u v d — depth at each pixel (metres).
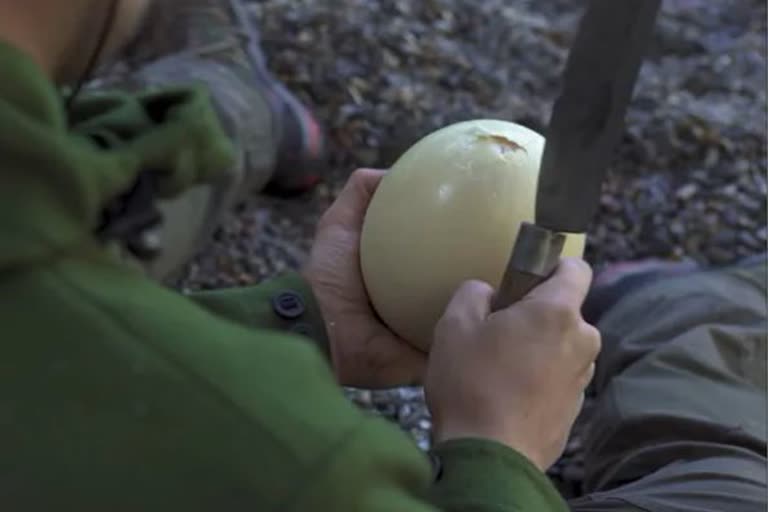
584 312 1.81
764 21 2.41
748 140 2.10
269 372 0.61
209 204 1.61
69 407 0.58
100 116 0.69
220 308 1.08
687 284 1.67
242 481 0.58
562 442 0.88
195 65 1.89
